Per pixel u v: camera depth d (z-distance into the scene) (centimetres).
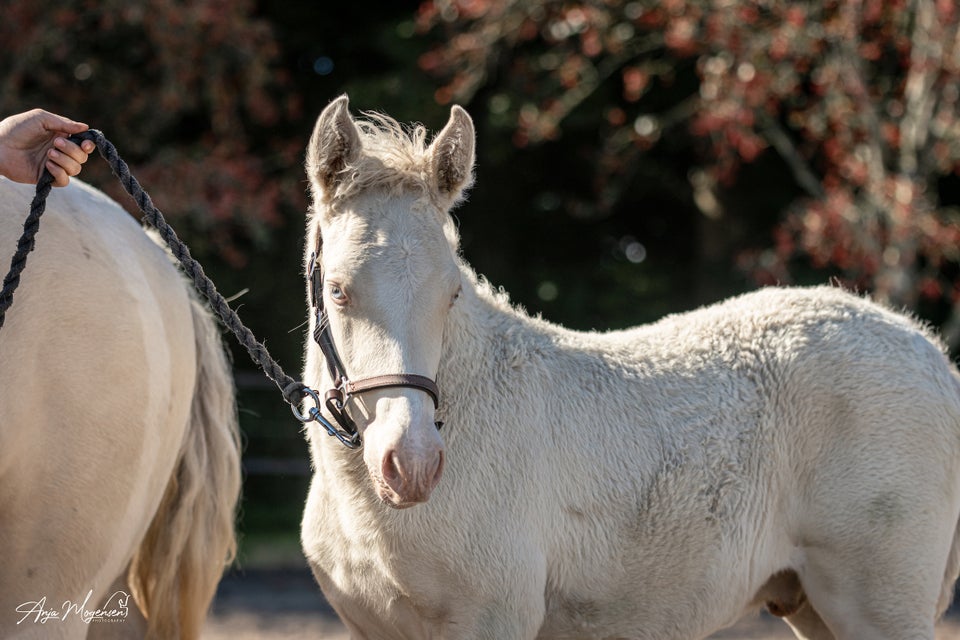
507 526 540
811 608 648
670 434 582
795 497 593
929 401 593
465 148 512
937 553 586
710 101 1535
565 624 574
